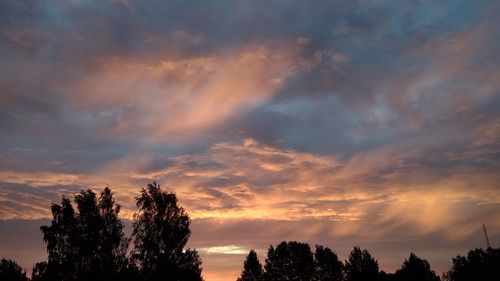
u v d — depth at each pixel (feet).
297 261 296.10
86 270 135.03
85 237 138.10
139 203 152.25
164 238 146.92
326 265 296.10
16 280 166.30
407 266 302.04
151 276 140.36
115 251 141.90
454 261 280.51
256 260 314.35
